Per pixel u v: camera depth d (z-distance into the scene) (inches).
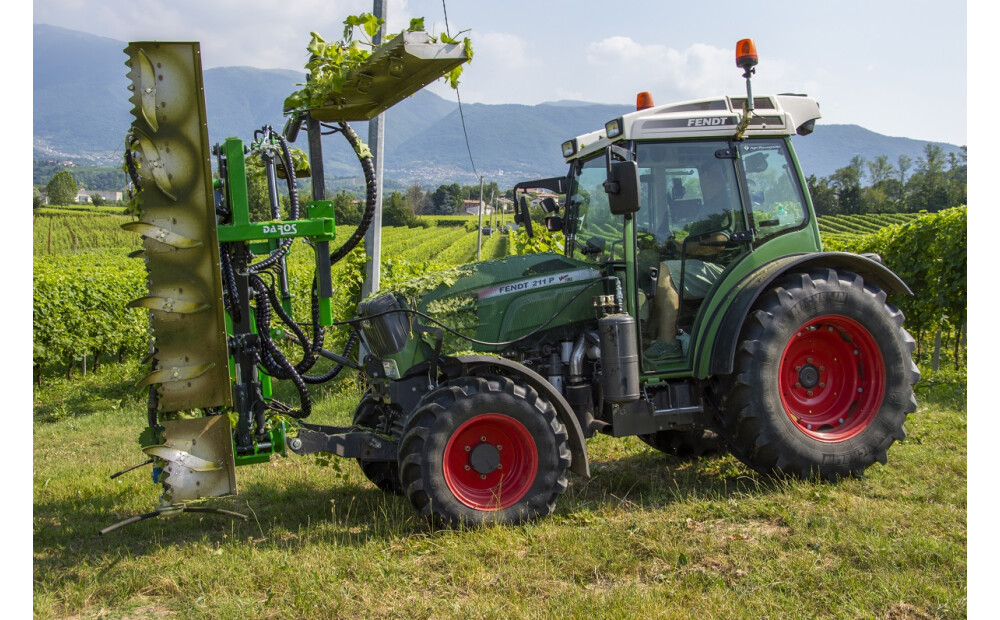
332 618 132.0
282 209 203.8
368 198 192.2
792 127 205.8
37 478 242.1
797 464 192.1
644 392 191.8
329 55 174.6
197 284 158.4
